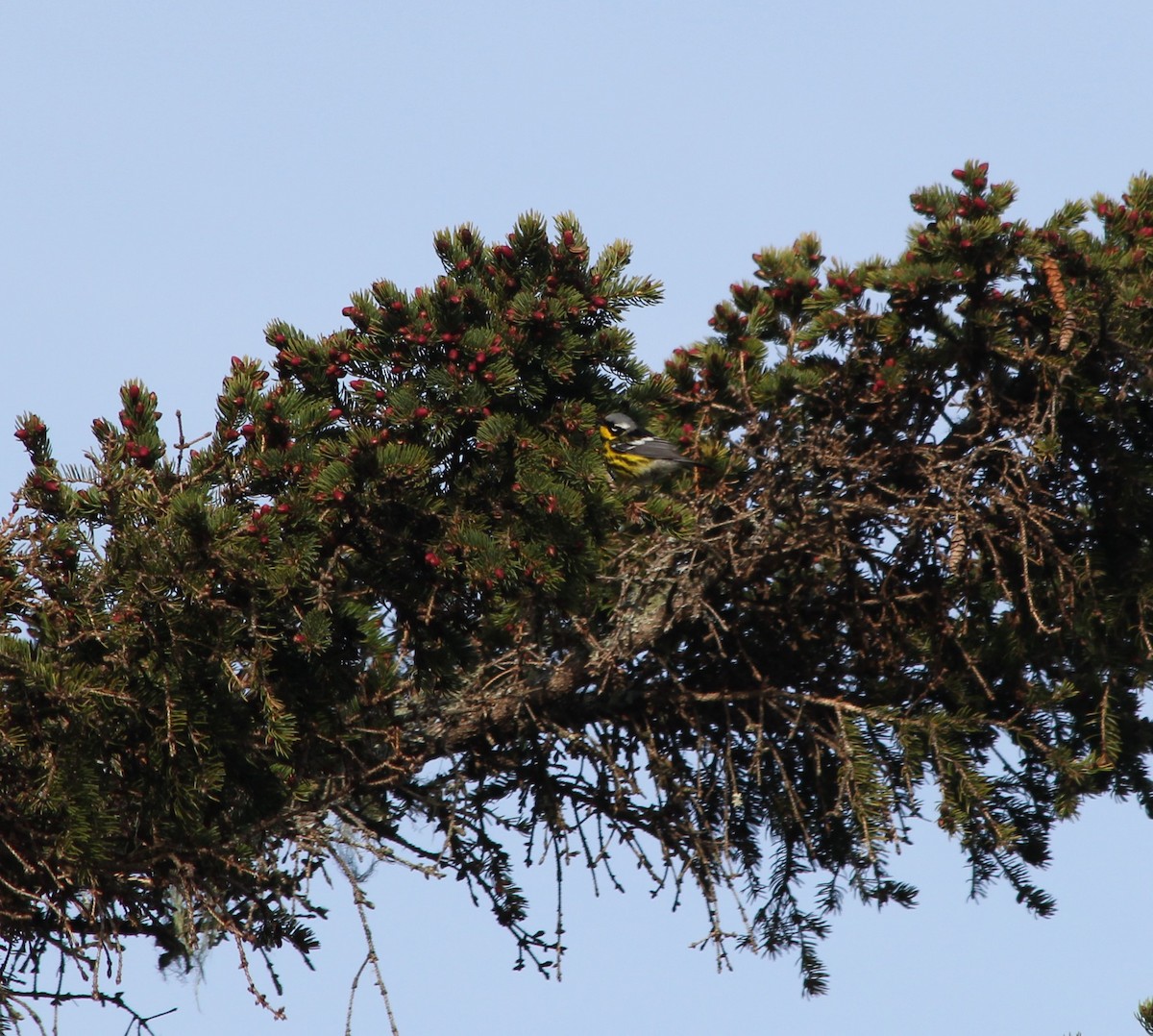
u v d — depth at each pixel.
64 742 30.17
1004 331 37.03
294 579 31.73
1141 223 38.25
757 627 37.47
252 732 31.97
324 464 33.78
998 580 34.03
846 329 38.25
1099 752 36.62
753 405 37.56
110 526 31.77
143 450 32.50
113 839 31.08
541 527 34.50
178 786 30.86
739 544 35.12
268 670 31.75
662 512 35.28
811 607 37.34
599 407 36.91
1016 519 36.44
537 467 34.84
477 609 34.41
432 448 35.22
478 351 34.84
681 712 36.28
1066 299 36.25
